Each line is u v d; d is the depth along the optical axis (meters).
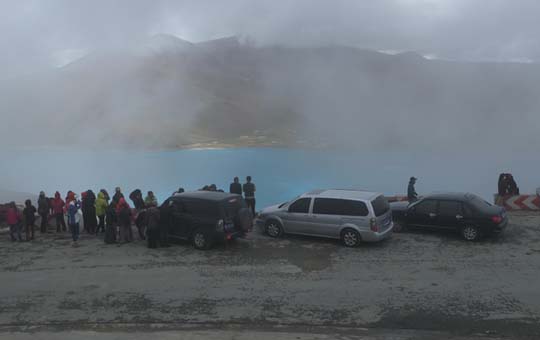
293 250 14.85
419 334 9.25
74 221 16.27
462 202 15.59
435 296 10.98
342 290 11.45
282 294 11.28
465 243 15.23
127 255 14.59
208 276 12.56
